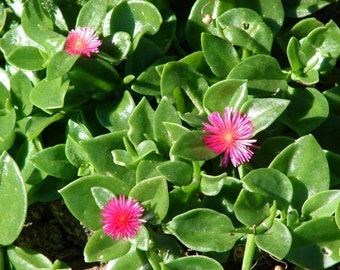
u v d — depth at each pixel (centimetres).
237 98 41
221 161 42
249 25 43
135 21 44
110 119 43
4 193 42
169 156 42
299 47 43
